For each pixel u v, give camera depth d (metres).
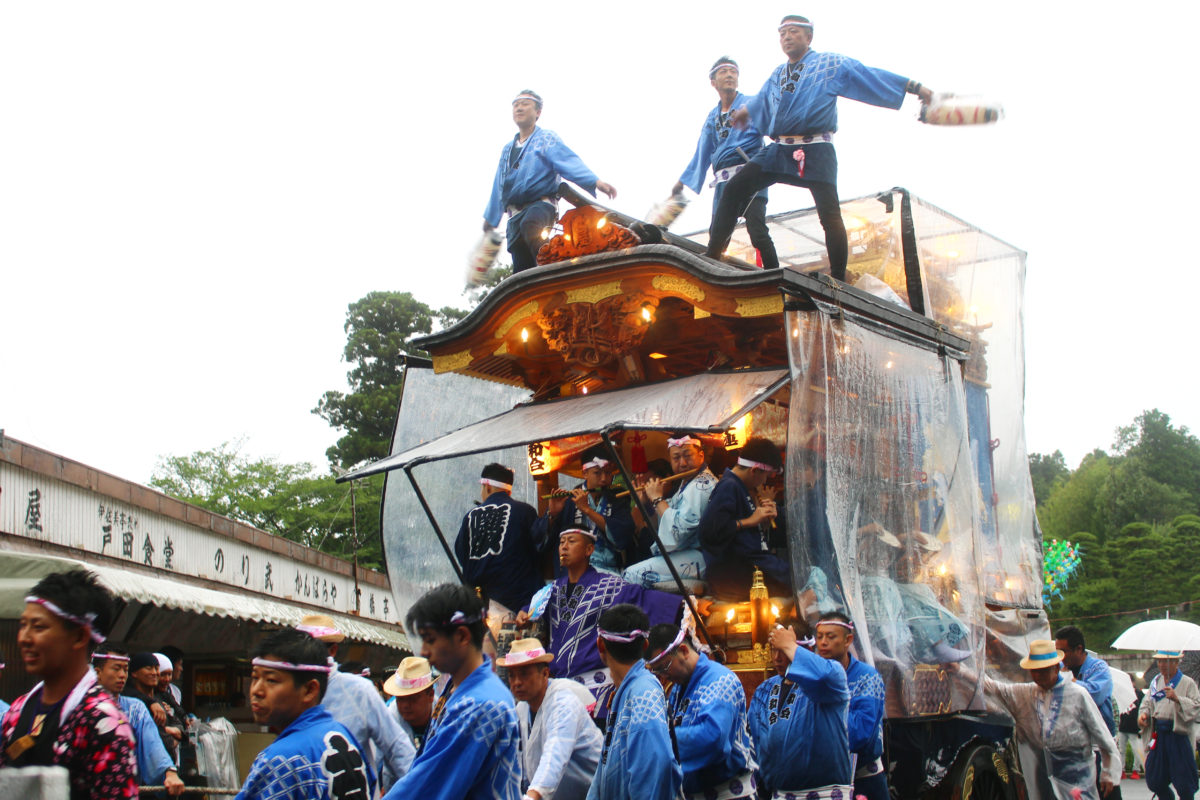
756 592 6.42
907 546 7.07
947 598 7.35
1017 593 9.23
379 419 31.31
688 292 7.20
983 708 7.41
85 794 3.26
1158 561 43.50
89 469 10.86
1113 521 57.56
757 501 7.06
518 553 7.79
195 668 14.31
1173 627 11.41
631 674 4.57
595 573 6.80
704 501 6.98
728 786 4.84
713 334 8.05
